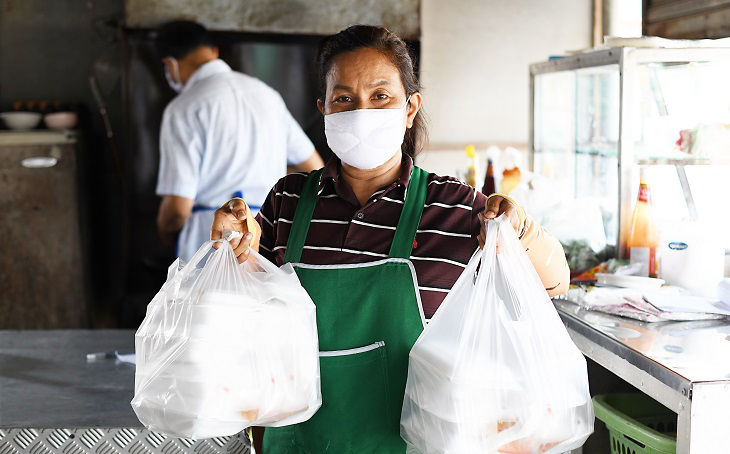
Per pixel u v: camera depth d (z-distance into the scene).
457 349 1.38
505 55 4.59
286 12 4.32
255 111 3.45
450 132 4.61
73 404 1.77
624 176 2.53
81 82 4.96
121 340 2.30
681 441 1.61
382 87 1.51
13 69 4.93
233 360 1.31
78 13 4.91
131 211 4.36
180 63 3.54
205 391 1.30
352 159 1.53
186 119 3.37
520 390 1.34
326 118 1.54
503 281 1.43
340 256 1.53
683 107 2.53
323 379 1.49
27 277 4.53
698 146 2.51
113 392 1.86
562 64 2.98
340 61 1.52
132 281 4.46
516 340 1.37
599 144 2.81
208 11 4.28
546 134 3.27
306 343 1.37
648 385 1.73
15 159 4.44
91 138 4.94
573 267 2.66
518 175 2.91
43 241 4.52
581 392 1.40
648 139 2.53
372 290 1.49
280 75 4.36
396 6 4.39
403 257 1.50
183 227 3.48
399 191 1.55
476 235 1.52
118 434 1.63
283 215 1.62
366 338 1.49
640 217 2.50
